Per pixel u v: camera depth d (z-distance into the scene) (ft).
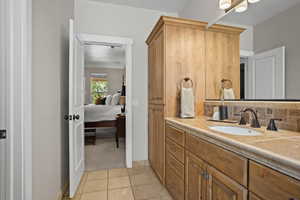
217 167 3.10
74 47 5.84
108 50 14.97
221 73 6.10
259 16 4.49
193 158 4.01
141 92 8.35
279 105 3.82
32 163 3.60
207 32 6.42
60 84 5.51
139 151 8.34
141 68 8.35
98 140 13.03
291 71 3.68
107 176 7.06
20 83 3.20
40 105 4.02
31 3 3.45
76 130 6.07
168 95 6.16
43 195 4.13
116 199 5.40
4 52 3.09
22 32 3.22
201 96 6.47
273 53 4.10
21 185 3.21
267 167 2.07
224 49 5.83
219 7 5.58
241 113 4.88
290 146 2.34
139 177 6.96
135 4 8.05
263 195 2.12
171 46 6.17
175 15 8.85
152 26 8.50
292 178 1.76
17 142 3.18
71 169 5.43
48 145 4.47
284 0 3.82
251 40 4.79
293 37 3.63
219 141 3.02
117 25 8.02
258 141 2.64
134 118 8.28
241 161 2.50
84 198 5.46
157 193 5.74
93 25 7.73
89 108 12.22
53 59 4.89
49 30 4.58
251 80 4.85
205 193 3.51
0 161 3.08
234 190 2.64
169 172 5.60
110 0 7.73
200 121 5.14
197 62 6.41
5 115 3.11
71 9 6.99
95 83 21.35
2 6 3.06
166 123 5.96
